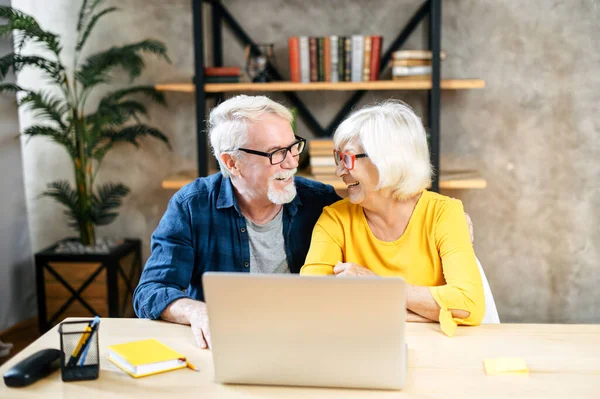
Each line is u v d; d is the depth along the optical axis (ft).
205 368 4.84
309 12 11.50
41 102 10.82
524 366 4.69
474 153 11.68
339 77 10.74
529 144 11.59
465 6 11.30
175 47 11.82
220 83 10.84
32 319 12.37
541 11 11.23
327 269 6.23
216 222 6.66
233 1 11.59
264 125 6.20
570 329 5.48
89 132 11.10
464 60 11.41
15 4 11.90
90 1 11.77
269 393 4.47
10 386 4.54
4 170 11.69
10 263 11.87
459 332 5.42
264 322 4.39
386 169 5.77
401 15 11.34
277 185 6.29
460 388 4.47
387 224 6.22
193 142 12.10
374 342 4.35
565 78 11.37
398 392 4.44
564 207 11.71
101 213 11.76
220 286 4.33
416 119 6.01
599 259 11.78
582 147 11.53
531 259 11.89
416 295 5.59
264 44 11.18
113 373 4.77
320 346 4.41
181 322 5.71
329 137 11.68
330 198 6.97
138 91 11.47
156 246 6.63
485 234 11.90
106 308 11.21
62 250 11.44
